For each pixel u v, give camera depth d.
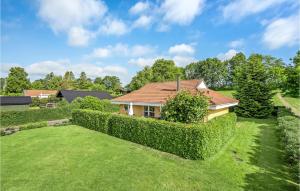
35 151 13.72
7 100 36.19
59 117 31.14
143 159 11.86
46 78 115.38
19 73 71.38
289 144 11.39
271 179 9.35
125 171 10.22
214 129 12.55
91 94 53.62
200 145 11.57
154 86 26.62
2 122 25.14
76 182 9.20
